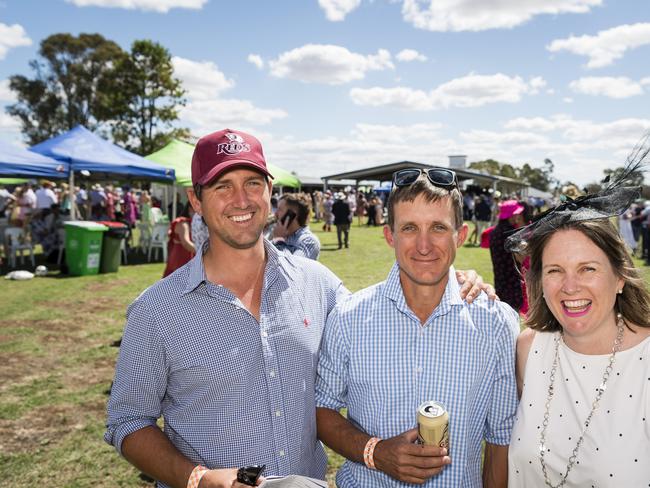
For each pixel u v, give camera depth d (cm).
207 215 158
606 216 140
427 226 152
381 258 1312
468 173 2959
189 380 150
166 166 1186
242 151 156
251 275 163
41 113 5169
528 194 4891
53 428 378
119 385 154
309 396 164
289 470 154
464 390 158
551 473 150
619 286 144
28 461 334
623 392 141
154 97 3947
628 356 143
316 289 177
